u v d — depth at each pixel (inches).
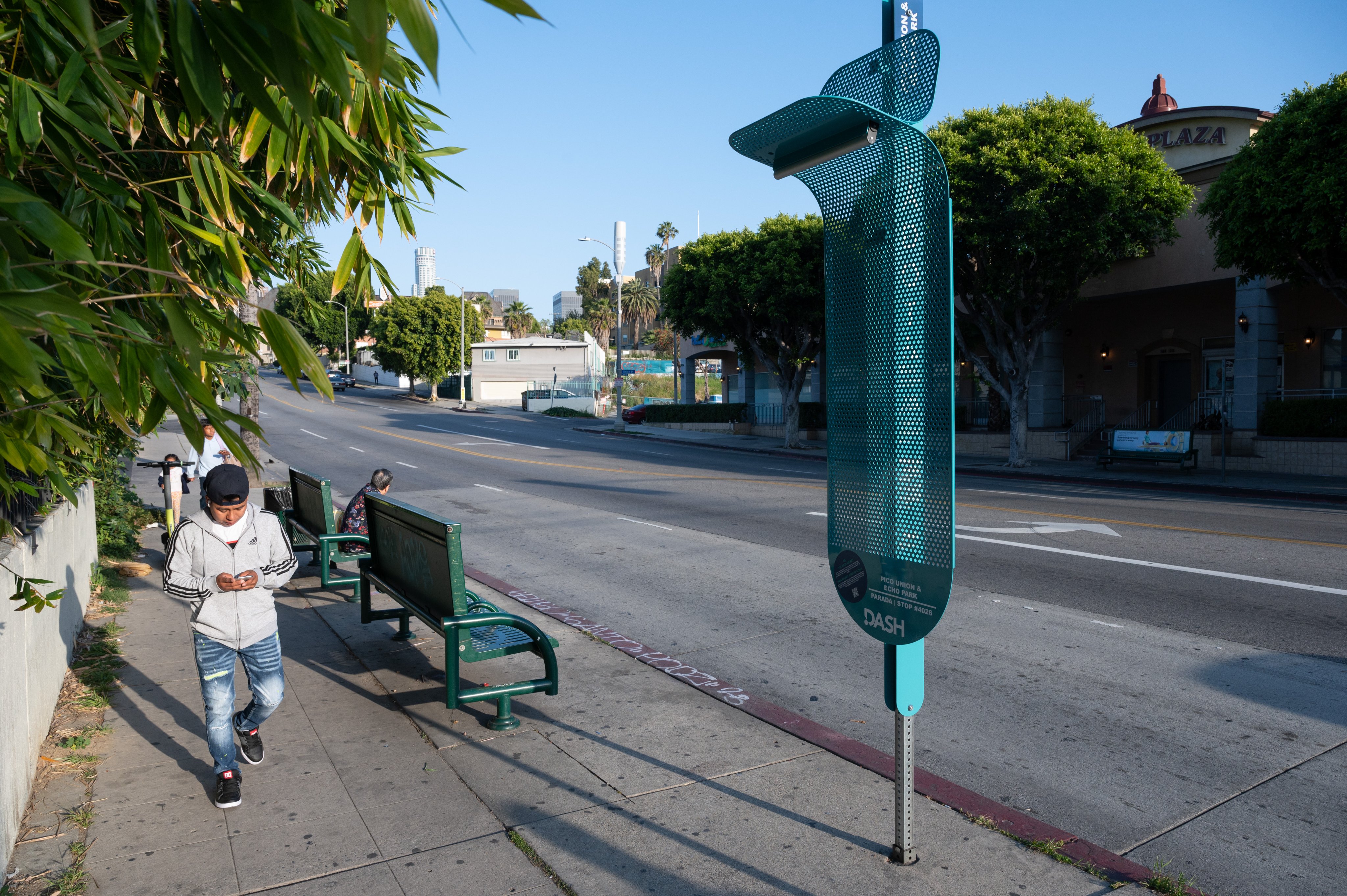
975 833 151.9
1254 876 142.2
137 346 74.9
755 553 429.1
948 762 188.2
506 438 1395.2
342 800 166.4
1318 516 534.6
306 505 365.1
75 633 254.7
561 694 227.0
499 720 201.6
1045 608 312.3
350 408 2150.6
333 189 152.7
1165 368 1042.7
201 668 164.2
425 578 221.3
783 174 146.0
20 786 154.7
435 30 53.1
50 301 63.6
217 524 165.3
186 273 125.6
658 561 413.7
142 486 714.2
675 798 166.1
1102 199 770.8
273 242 161.6
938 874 138.5
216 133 124.5
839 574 148.3
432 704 219.3
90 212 103.2
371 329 2591.0
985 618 300.5
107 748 189.3
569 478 805.9
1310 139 624.1
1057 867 140.5
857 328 141.6
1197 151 973.8
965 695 227.8
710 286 1176.8
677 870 140.6
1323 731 200.5
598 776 176.4
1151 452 854.5
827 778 175.2
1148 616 298.8
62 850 146.4
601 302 4441.4
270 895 133.6
